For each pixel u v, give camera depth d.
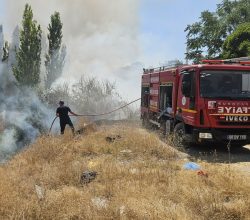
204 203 6.54
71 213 5.98
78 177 8.34
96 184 7.91
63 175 8.41
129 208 6.10
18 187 7.37
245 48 30.73
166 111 14.35
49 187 7.83
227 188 7.48
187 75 11.60
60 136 14.31
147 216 5.82
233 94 11.23
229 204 6.52
